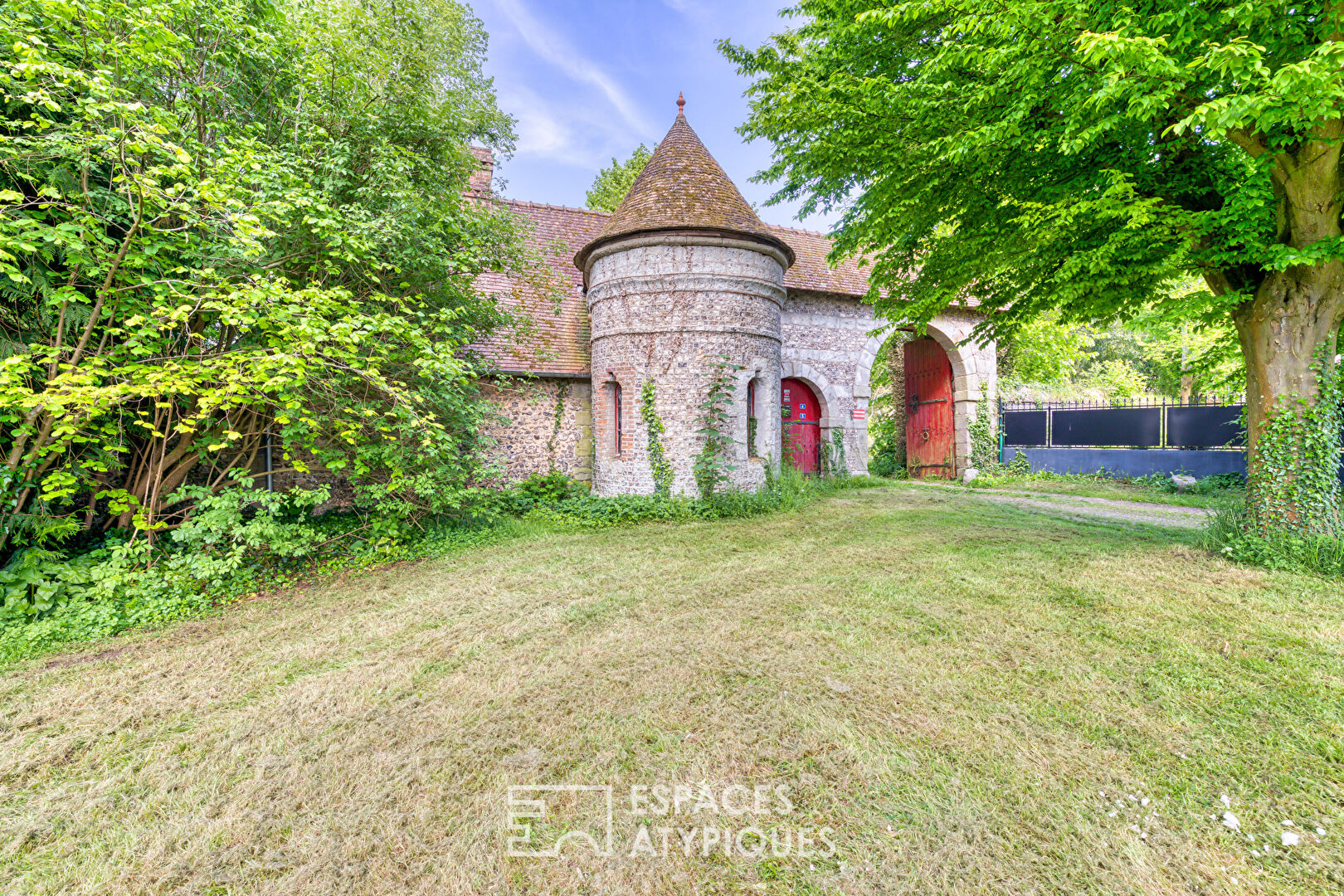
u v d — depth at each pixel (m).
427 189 6.53
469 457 7.17
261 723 2.79
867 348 13.12
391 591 5.00
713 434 8.64
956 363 13.91
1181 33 3.73
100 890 1.80
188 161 4.10
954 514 8.32
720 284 8.83
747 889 1.77
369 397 6.41
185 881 1.83
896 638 3.71
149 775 2.40
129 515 5.45
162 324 4.37
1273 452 5.02
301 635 4.00
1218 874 1.79
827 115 5.76
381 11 6.29
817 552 6.15
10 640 3.72
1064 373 19.48
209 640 3.90
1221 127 3.46
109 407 4.16
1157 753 2.42
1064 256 5.53
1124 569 5.03
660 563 5.79
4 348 4.22
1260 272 5.16
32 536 4.59
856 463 13.03
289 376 4.64
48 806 2.21
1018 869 1.83
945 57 4.66
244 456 6.43
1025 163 5.38
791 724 2.69
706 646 3.63
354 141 6.12
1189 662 3.23
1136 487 11.19
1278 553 4.79
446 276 6.65
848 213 7.62
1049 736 2.56
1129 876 1.79
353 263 5.73
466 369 6.11
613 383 9.67
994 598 4.43
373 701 3.00
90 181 4.55
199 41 5.00
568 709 2.88
